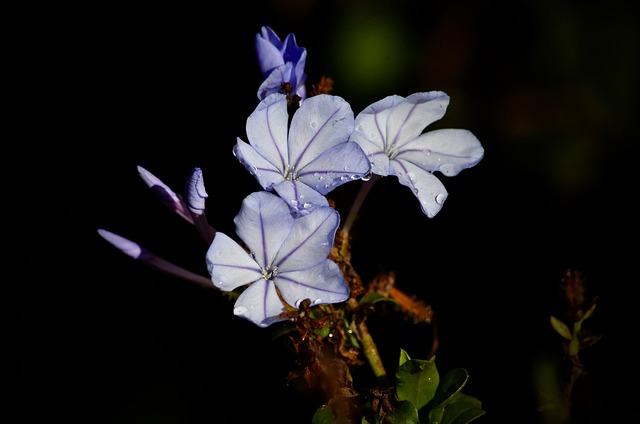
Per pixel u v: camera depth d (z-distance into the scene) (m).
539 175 0.50
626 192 0.50
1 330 0.49
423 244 0.48
